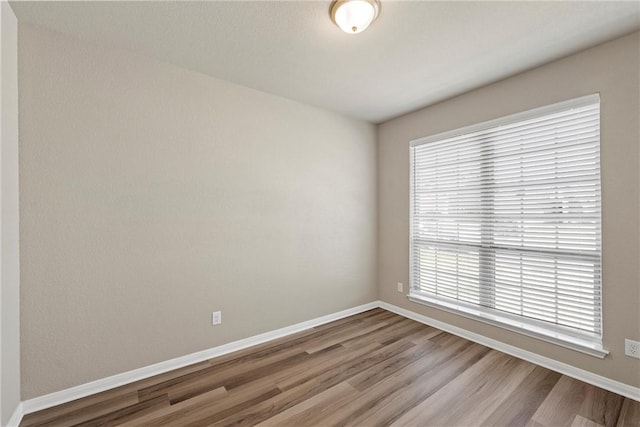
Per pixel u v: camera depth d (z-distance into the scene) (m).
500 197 2.56
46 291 1.79
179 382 2.07
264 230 2.75
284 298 2.89
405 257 3.41
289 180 2.92
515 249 2.47
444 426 1.65
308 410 1.78
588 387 1.99
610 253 1.96
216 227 2.46
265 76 2.44
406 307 3.41
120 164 2.03
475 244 2.76
